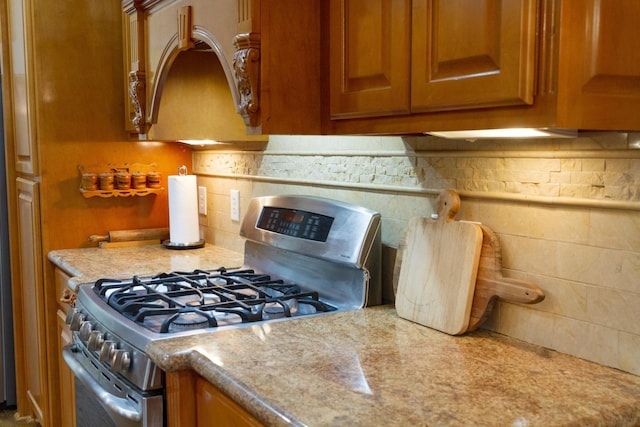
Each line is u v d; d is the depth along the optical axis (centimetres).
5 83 287
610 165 117
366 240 165
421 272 151
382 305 169
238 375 117
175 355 130
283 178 217
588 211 122
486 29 101
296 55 148
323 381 114
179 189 261
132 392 147
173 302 165
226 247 263
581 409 101
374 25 127
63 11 254
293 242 186
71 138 261
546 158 128
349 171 186
